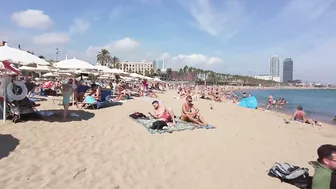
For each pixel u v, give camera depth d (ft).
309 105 112.57
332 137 31.99
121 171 15.72
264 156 20.99
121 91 67.72
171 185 14.53
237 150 22.02
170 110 32.48
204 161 18.69
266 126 36.96
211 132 28.07
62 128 24.88
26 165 15.24
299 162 20.06
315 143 27.48
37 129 23.57
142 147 20.81
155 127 27.55
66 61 34.99
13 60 23.52
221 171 17.04
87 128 25.79
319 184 13.01
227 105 58.44
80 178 14.23
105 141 21.68
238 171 17.26
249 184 15.35
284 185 15.46
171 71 482.28
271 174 16.88
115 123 29.48
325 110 89.86
